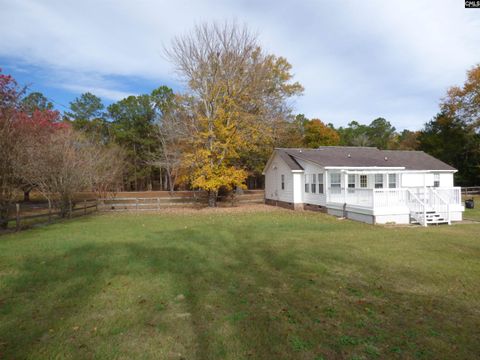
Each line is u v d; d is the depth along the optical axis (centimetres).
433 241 941
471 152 3591
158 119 3447
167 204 2405
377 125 6562
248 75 2311
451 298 488
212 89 2095
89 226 1305
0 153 1156
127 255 768
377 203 1373
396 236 1030
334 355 332
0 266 676
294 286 545
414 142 5038
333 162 1869
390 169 1909
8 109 1223
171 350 344
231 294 509
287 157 2267
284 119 3070
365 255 760
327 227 1244
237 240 958
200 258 739
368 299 486
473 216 1617
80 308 456
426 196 1416
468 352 335
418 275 602
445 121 3681
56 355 334
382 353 334
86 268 659
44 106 3434
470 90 3269
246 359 326
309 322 407
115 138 4100
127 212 1956
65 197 1609
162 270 643
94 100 4475
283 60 3042
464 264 678
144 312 441
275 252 795
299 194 2100
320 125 4156
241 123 2095
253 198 2936
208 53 2123
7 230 1179
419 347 345
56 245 891
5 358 328
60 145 1586
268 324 402
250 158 2978
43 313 439
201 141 2016
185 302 476
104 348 348
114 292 520
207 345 353
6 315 433
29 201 2730
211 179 1991
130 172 4228
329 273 618
